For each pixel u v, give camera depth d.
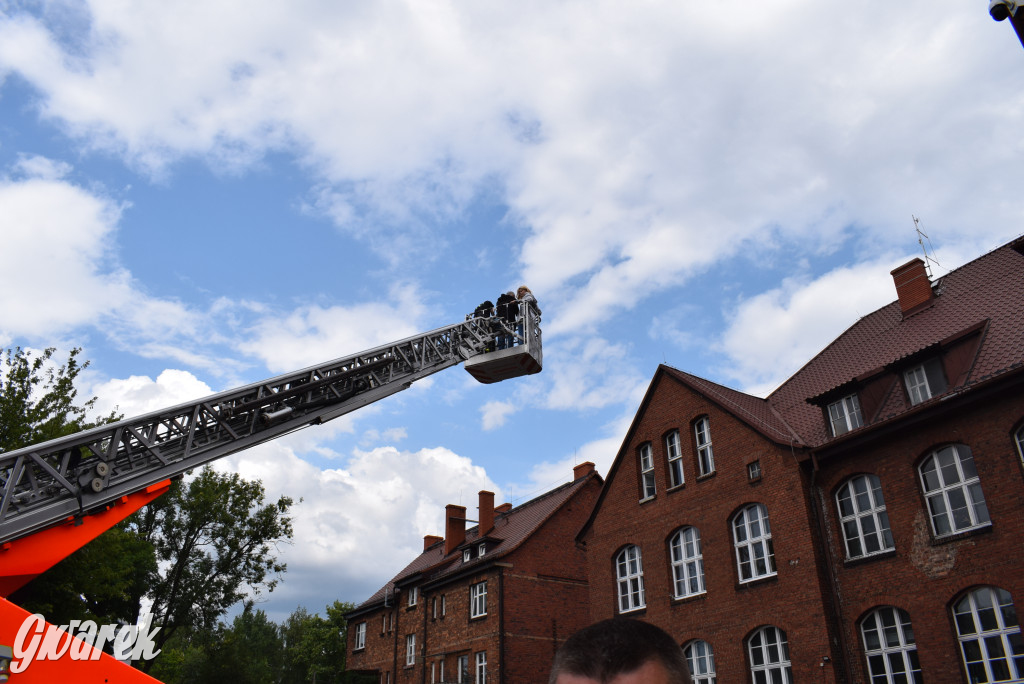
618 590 26.55
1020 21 8.17
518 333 21.09
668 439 26.45
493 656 32.81
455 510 44.47
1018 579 16.25
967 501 17.80
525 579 34.47
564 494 38.88
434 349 18.38
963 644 17.11
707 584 23.05
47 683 7.39
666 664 1.79
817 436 22.52
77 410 20.64
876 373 20.91
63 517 10.19
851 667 19.02
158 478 11.52
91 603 25.23
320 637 69.06
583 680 1.78
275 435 13.70
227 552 36.56
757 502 22.34
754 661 21.22
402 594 42.03
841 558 20.12
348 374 15.16
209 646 39.44
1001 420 17.41
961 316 21.78
